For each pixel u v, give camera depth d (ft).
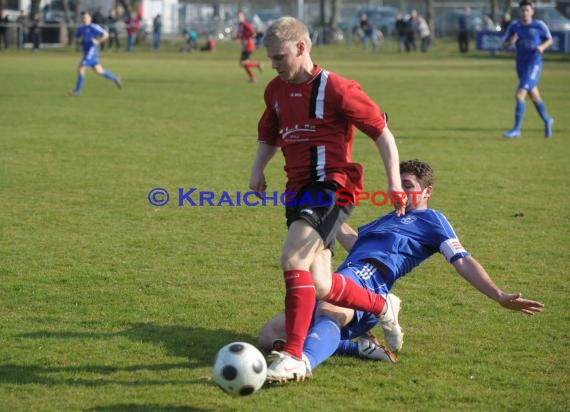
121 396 32.53
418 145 103.96
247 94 173.17
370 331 38.24
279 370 32.53
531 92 112.06
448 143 106.01
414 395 33.04
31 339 38.55
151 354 36.96
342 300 35.35
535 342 39.19
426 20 395.75
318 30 402.93
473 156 96.12
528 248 56.80
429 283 48.55
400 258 39.11
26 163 87.92
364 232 40.50
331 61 289.94
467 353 37.76
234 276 49.57
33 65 253.24
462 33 342.03
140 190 75.20
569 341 39.34
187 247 56.24
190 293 46.09
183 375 34.73
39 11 399.24
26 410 31.14
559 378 34.96
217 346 38.06
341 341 37.60
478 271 37.11
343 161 35.29
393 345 37.35
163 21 457.68
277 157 95.55
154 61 289.74
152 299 44.86
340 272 38.09
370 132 34.53
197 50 366.84
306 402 32.19
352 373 35.37
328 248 35.35
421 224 39.47
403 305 44.47
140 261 52.54
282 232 61.00
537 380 34.73
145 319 41.60
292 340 33.30
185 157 93.50
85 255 53.72
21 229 60.44
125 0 422.82
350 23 428.97
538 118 135.95
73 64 260.21
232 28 434.30
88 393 32.78
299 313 33.40
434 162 91.61
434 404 32.22
